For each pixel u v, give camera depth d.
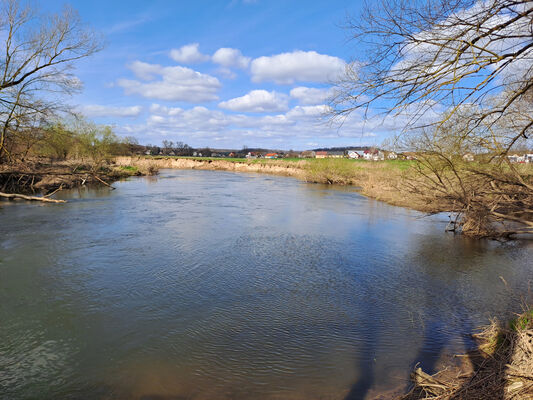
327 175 38.12
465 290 8.44
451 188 12.94
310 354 5.66
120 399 4.62
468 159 9.10
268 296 7.94
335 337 6.19
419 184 14.90
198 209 19.59
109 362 5.45
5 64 20.53
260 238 13.13
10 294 7.88
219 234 13.68
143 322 6.70
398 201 21.97
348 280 9.02
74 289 8.20
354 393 4.66
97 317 6.88
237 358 5.55
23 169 25.77
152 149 114.62
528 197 10.03
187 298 7.78
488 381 4.12
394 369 5.21
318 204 22.23
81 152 42.41
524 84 4.25
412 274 9.53
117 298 7.73
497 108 4.91
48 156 39.28
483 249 12.17
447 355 5.54
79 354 5.66
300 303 7.59
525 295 8.12
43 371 5.23
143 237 13.03
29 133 23.59
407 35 3.59
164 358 5.55
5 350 5.77
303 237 13.45
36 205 19.88
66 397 4.69
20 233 13.36
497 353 4.92
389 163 30.44
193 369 5.27
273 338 6.15
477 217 13.20
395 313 7.17
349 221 16.89
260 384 4.90
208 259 10.48
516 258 11.12
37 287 8.28
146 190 29.03
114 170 42.81
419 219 17.62
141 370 5.25
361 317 6.98
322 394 4.66
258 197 25.45
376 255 11.30
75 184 30.72
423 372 4.98
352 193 29.06
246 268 9.77
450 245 12.66
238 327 6.53
